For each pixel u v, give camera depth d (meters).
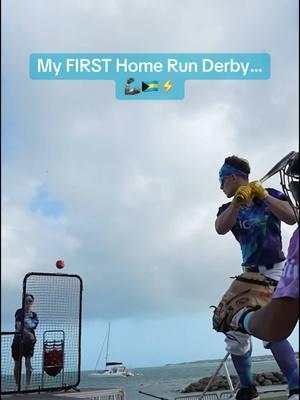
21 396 5.46
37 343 6.16
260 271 3.51
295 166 2.07
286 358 2.99
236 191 3.49
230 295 2.89
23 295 6.18
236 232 3.67
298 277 1.70
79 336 6.55
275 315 1.76
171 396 5.02
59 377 6.21
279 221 3.55
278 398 3.71
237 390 3.79
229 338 3.49
